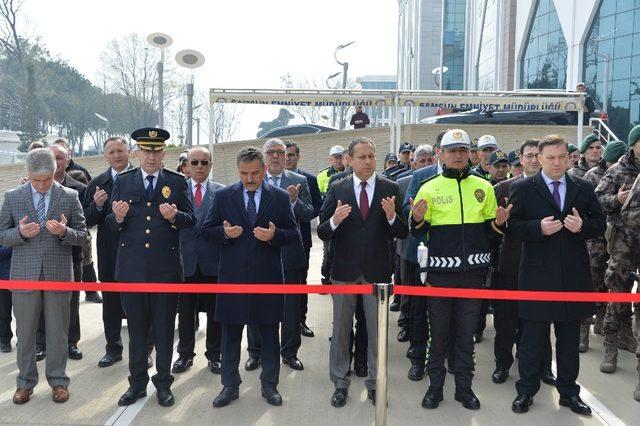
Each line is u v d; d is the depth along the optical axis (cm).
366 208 446
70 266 459
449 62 6231
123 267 440
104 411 434
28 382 448
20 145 4228
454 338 482
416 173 544
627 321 583
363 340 495
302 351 581
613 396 471
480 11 5422
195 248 519
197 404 449
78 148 5516
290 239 442
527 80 4253
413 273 570
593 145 616
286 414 432
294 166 621
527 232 419
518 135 1385
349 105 1158
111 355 536
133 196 442
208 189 542
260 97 1136
